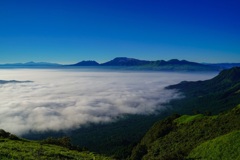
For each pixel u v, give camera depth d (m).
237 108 87.81
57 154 39.09
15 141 49.66
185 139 80.56
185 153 57.75
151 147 88.75
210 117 92.81
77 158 40.09
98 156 48.84
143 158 81.31
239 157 45.78
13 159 30.80
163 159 55.50
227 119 82.44
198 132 81.75
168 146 81.19
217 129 76.88
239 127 71.56
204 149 54.06
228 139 51.97
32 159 32.69
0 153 32.84
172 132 95.19
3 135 53.53
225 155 48.47
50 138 59.47
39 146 46.47
